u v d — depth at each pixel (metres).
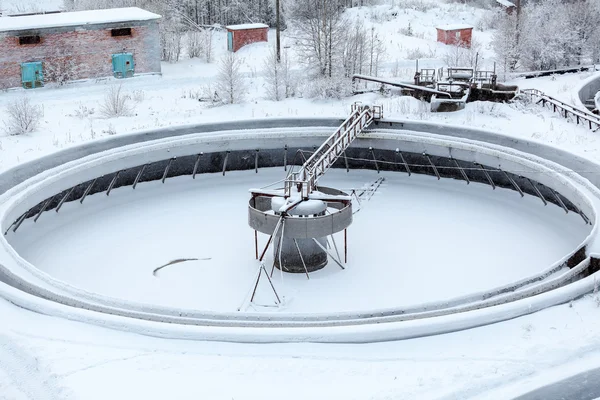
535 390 13.34
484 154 32.53
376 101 39.81
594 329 15.23
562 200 30.77
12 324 16.02
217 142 35.56
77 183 31.16
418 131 35.41
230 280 25.16
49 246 28.03
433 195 33.22
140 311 18.88
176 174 36.00
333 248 27.64
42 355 14.73
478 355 14.51
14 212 27.23
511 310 15.88
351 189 34.25
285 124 36.97
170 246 27.97
